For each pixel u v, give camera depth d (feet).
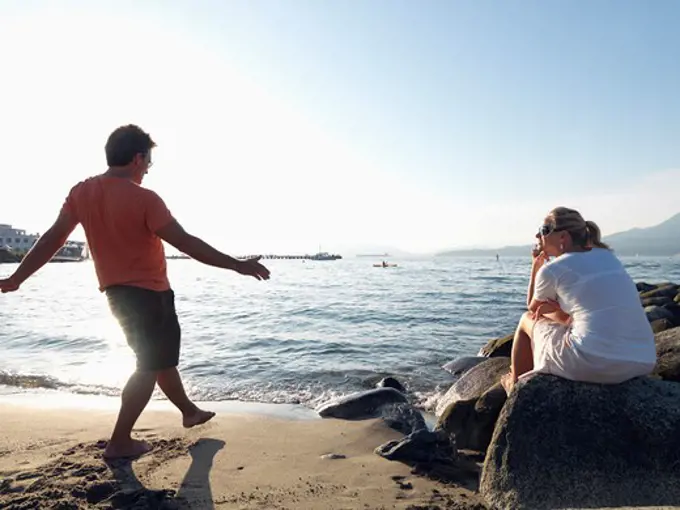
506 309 52.65
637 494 8.47
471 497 9.18
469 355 28.68
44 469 9.82
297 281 124.98
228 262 10.34
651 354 9.71
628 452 8.89
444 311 51.31
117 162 10.75
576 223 10.74
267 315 49.42
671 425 8.97
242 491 9.12
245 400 19.30
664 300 39.78
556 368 9.86
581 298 9.83
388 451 11.63
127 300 10.53
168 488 9.12
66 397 19.36
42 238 10.73
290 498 8.86
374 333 37.29
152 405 17.92
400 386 21.24
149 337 10.73
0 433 12.80
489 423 12.66
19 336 35.19
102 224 10.43
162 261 10.99
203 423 12.80
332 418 16.21
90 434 12.72
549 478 8.82
